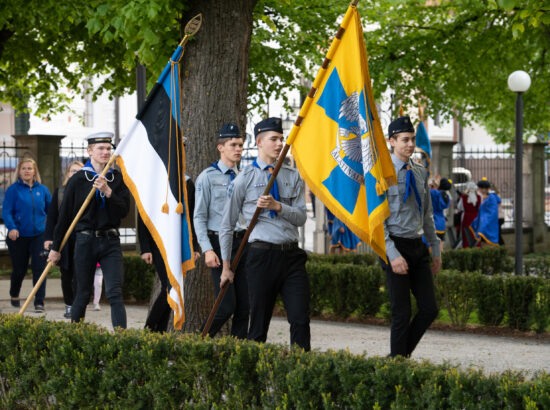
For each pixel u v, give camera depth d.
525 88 12.27
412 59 16.30
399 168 6.13
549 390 3.40
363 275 9.74
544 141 21.66
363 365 3.88
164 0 7.09
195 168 7.07
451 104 18.12
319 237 17.28
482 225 17.52
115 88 17.41
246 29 7.21
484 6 15.11
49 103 18.47
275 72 14.89
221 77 7.09
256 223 5.66
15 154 16.77
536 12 7.55
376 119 5.10
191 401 4.37
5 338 5.09
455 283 9.22
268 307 5.65
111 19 8.19
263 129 5.79
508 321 8.99
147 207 5.92
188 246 5.79
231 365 4.19
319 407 3.92
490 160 22.70
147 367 4.45
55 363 4.79
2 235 18.06
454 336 8.75
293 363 4.02
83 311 6.68
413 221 6.13
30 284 13.44
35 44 16.41
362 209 5.08
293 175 5.81
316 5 14.92
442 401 3.57
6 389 5.16
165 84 5.98
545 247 21.17
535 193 20.95
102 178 6.25
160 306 6.97
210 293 7.08
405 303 6.05
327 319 10.04
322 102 5.18
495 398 3.50
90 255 6.67
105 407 4.56
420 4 16.34
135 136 6.04
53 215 7.50
